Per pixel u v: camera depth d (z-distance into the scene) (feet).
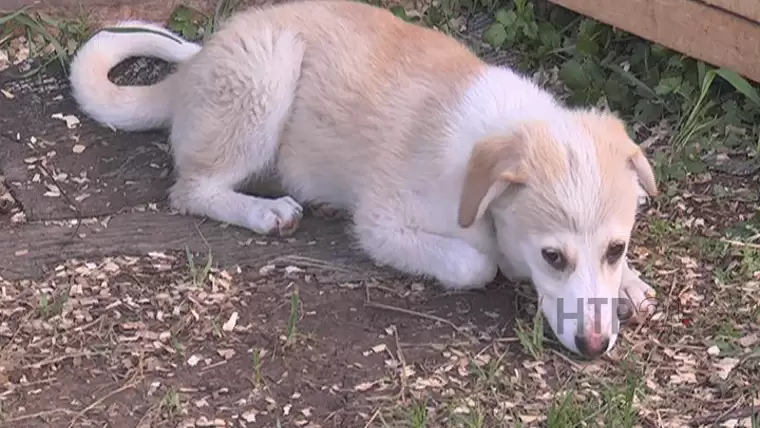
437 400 15.03
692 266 17.80
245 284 17.25
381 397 15.06
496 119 16.67
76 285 17.06
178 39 21.67
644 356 15.97
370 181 17.63
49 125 20.99
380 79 18.08
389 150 17.49
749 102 21.11
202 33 23.61
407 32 18.81
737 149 20.62
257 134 18.70
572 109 18.24
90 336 16.06
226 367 15.56
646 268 17.70
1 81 22.09
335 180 18.51
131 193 19.48
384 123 17.66
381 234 17.40
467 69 17.90
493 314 16.74
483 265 16.83
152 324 16.31
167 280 17.25
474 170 15.47
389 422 14.61
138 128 20.77
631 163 15.78
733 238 18.34
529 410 14.90
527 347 15.84
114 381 15.26
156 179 19.86
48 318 16.37
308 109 18.53
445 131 16.96
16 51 22.89
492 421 14.70
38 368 15.46
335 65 18.42
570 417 14.52
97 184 19.65
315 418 14.69
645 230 18.58
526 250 15.53
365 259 17.90
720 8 20.52
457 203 16.71
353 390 15.19
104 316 16.42
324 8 19.33
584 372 15.58
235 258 17.85
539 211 15.12
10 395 14.98
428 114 17.37
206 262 17.71
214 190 18.93
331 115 18.25
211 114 18.56
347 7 19.38
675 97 21.59
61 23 23.17
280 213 18.38
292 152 18.81
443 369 15.61
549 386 15.33
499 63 23.08
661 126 21.27
